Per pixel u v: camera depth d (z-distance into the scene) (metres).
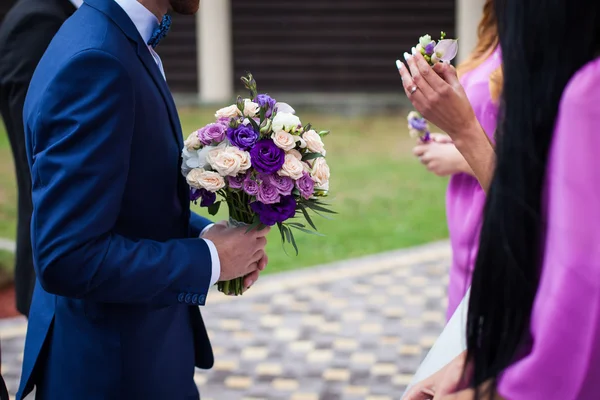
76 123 1.64
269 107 1.89
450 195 2.72
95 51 1.67
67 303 1.89
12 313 4.67
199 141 1.85
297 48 12.56
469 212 2.61
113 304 1.86
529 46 1.19
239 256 1.90
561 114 1.15
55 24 2.82
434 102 1.74
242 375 3.97
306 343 4.33
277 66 12.65
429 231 6.48
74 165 1.63
